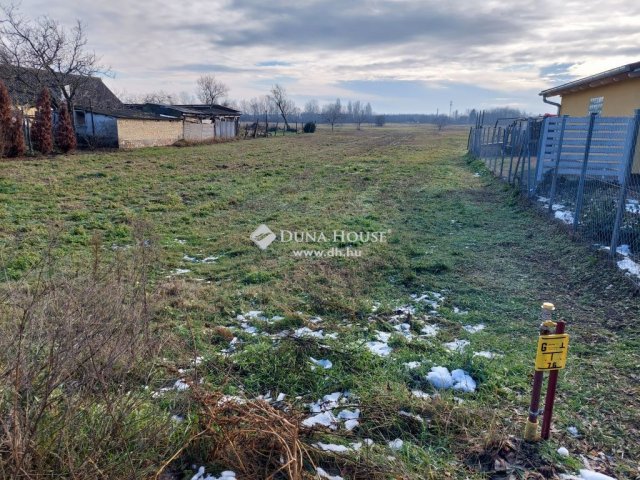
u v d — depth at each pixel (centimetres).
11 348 198
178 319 438
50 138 1905
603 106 1102
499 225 851
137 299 264
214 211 985
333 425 283
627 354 369
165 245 707
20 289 261
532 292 520
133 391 239
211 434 250
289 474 221
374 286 545
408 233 795
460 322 446
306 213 972
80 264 558
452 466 248
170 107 3059
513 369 347
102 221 854
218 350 382
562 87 1305
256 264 627
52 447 198
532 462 250
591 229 650
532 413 261
